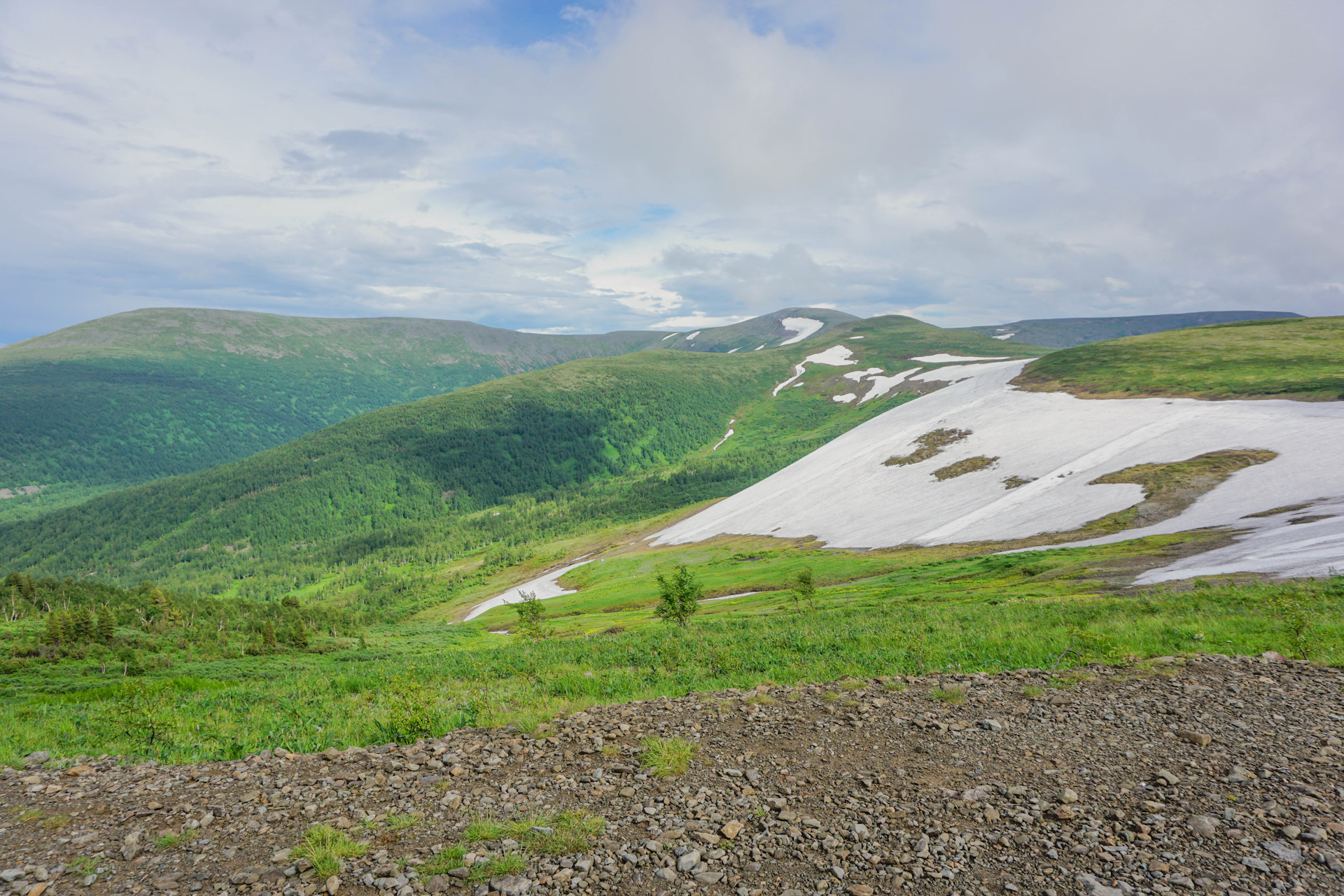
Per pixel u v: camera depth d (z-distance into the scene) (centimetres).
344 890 739
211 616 10719
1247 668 1408
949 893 674
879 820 838
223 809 980
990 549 9769
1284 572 3725
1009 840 771
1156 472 10988
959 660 1723
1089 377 19900
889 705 1310
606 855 785
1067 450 14188
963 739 1098
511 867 761
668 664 2114
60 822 953
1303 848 703
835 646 2147
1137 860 708
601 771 1058
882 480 16350
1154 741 1038
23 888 767
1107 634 1864
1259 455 10475
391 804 973
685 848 787
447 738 1306
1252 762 934
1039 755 1019
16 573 11369
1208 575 4134
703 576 11981
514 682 2047
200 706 1981
